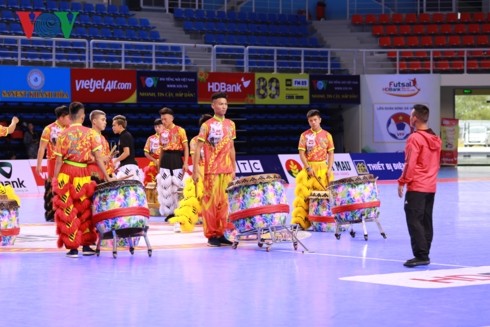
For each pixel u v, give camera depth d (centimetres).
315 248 1190
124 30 3253
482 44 3488
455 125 3525
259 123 3247
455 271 970
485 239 1298
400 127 3225
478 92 3506
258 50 3397
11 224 1184
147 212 1098
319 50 3238
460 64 3366
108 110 3016
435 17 3584
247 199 1138
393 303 769
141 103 2970
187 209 1414
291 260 1068
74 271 981
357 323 684
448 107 3516
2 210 1175
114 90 2817
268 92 3061
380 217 1661
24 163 2427
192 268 1002
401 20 3575
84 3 3266
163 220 1655
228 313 728
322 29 3612
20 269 998
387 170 2975
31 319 707
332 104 3247
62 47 2877
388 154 2994
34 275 952
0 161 2381
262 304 769
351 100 3195
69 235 1093
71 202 1091
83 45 3089
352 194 1267
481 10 3706
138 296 814
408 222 1013
